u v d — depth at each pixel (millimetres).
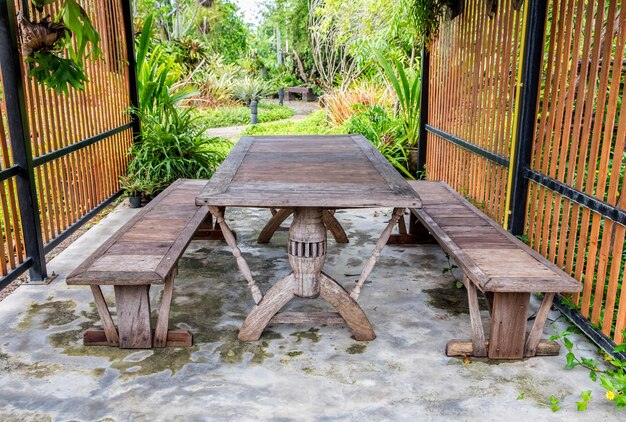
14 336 2781
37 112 3795
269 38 27438
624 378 2158
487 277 2385
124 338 2643
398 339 2766
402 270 3719
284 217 4199
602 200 2562
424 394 2277
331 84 12711
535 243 3291
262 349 2664
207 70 16000
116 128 5426
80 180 4570
